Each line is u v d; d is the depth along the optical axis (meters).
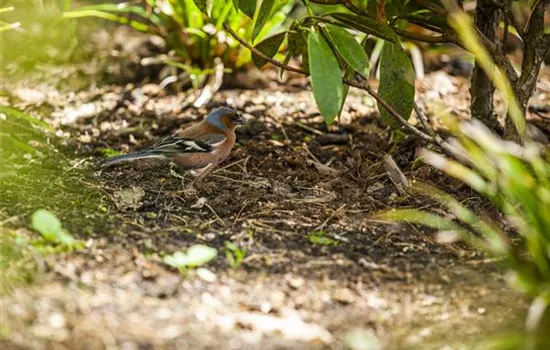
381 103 10.64
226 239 9.75
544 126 13.41
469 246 9.84
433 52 15.87
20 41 16.16
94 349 7.44
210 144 11.38
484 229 9.33
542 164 9.48
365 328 8.16
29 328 7.66
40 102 14.36
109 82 15.28
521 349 7.92
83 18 17.16
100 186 11.09
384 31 10.29
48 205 10.30
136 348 7.50
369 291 8.80
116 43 16.50
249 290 8.66
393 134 12.77
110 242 9.39
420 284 8.97
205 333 7.84
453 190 11.22
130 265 8.92
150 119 13.95
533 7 10.63
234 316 8.16
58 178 11.24
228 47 15.01
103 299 8.25
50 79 15.23
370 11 11.14
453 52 15.82
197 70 14.89
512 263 9.04
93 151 12.66
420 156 11.88
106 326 7.80
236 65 15.24
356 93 14.84
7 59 15.77
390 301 8.64
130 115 14.06
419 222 10.36
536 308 8.25
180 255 9.01
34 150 11.70
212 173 11.76
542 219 8.71
